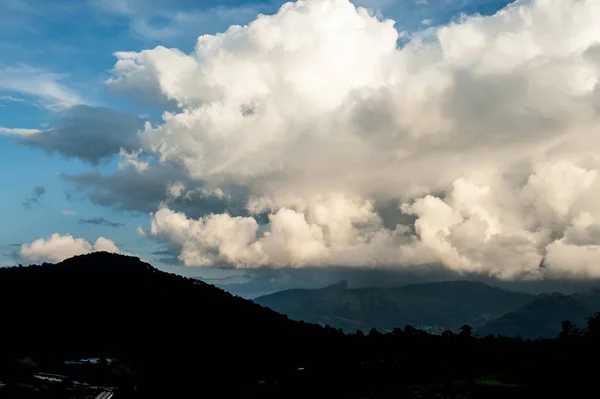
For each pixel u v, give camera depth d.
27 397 196.88
